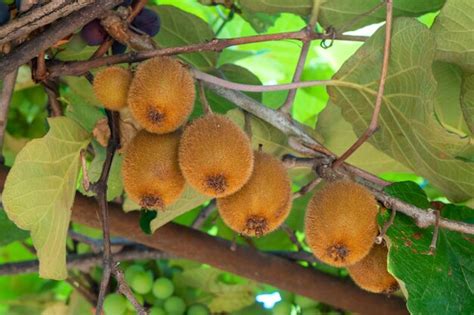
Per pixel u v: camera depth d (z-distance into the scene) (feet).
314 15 3.51
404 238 3.11
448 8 3.29
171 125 3.07
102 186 3.22
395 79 3.29
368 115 3.39
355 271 3.18
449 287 3.09
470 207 3.52
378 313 3.74
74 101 3.80
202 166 3.00
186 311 4.05
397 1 3.52
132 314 3.94
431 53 3.19
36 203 3.26
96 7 3.05
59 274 3.38
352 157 3.70
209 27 3.75
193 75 3.22
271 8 3.55
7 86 3.41
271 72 5.09
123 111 3.24
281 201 3.07
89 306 4.26
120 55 3.18
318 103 4.94
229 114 3.34
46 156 3.26
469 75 3.37
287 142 3.43
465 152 3.42
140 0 3.22
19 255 4.88
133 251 4.06
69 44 3.28
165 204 3.10
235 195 3.06
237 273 3.76
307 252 3.85
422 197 3.20
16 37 3.06
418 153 3.38
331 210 3.04
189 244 3.71
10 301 4.55
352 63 3.31
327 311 3.95
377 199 3.15
